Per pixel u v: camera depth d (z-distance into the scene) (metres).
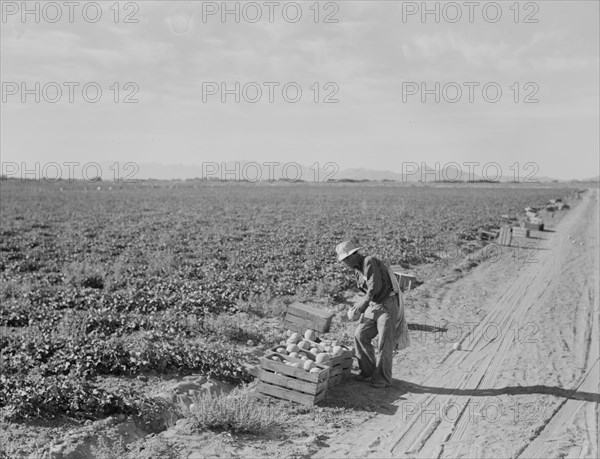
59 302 14.99
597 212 57.84
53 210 51.59
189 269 20.27
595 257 26.55
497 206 61.47
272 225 38.31
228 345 11.30
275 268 20.52
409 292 17.36
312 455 7.11
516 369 10.70
